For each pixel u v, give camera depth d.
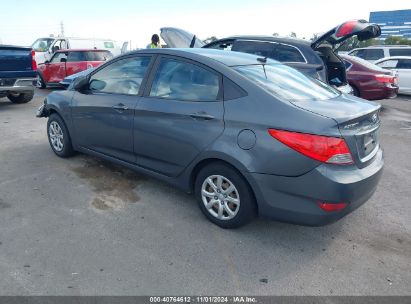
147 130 3.89
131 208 3.91
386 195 4.48
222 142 3.28
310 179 2.90
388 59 13.62
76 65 12.80
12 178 4.60
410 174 5.23
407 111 10.47
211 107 3.40
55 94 5.30
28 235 3.32
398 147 6.63
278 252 3.21
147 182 4.59
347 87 7.41
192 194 4.18
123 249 3.16
